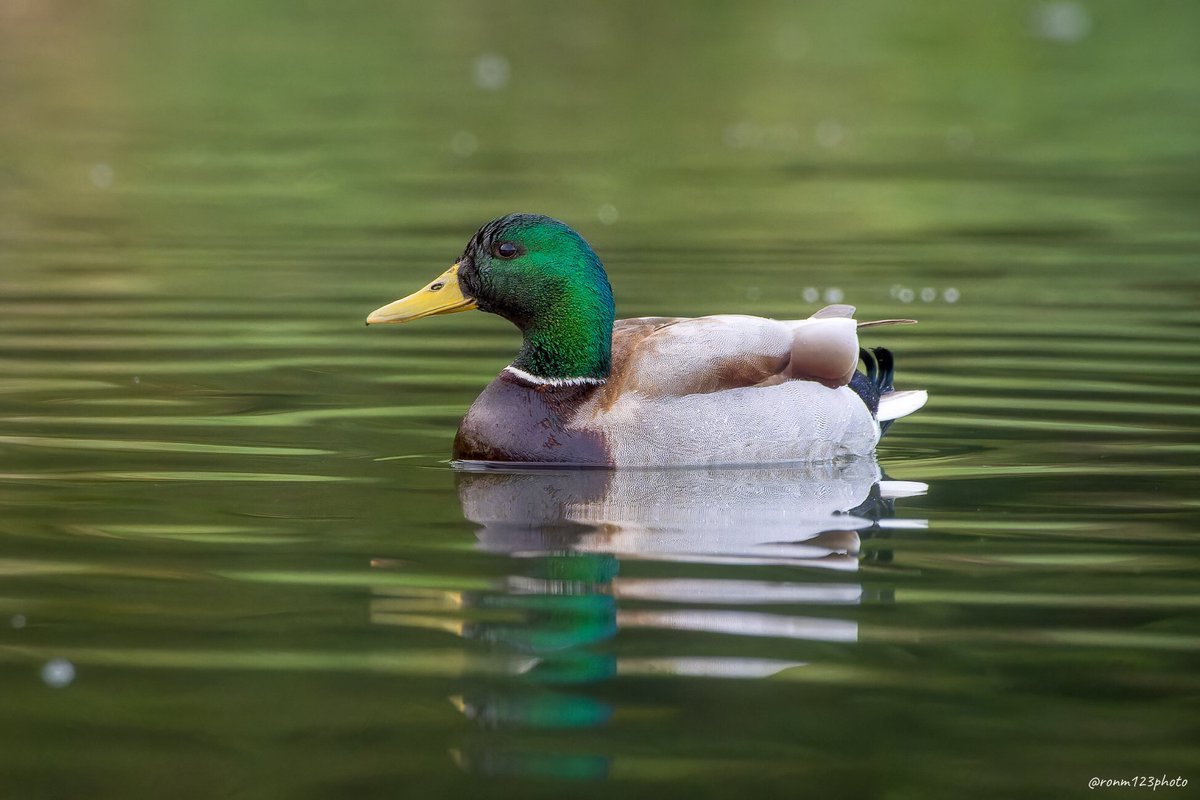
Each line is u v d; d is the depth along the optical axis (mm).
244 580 8703
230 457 11531
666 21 47594
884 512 10242
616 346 12117
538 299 11680
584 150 30203
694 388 11602
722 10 49125
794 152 30297
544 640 7766
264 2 48250
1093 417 12914
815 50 43281
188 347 15344
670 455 11500
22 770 6422
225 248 21016
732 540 9562
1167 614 8219
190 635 7867
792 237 22484
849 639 7824
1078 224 23594
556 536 9625
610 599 8375
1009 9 48875
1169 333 16234
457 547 9375
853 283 19188
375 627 7965
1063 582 8734
